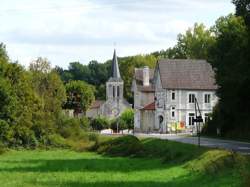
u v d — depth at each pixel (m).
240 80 81.38
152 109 157.00
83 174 42.41
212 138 90.12
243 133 89.75
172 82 147.88
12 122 74.81
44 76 95.69
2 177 39.75
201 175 37.34
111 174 42.22
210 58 90.81
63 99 97.31
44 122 79.88
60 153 72.12
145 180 37.25
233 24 87.69
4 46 84.56
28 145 77.62
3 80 73.25
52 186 33.69
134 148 66.06
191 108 148.12
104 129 152.50
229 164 36.69
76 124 86.88
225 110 94.75
